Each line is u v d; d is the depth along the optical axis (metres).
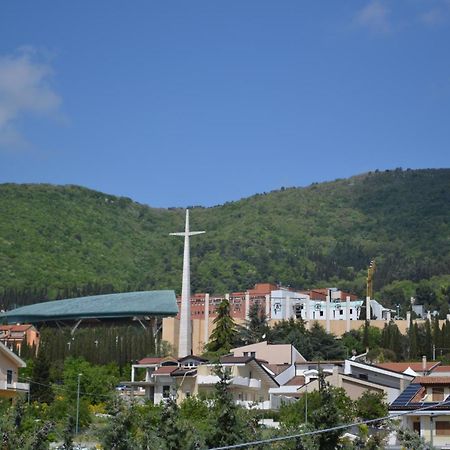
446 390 78.81
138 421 59.78
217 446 59.19
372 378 117.75
